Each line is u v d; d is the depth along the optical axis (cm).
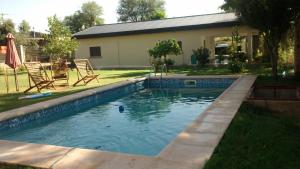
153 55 1689
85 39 2606
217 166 382
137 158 422
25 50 3275
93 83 1406
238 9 1209
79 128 788
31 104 889
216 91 1295
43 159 435
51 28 2464
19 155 455
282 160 405
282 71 1416
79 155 444
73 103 955
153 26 2362
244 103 755
